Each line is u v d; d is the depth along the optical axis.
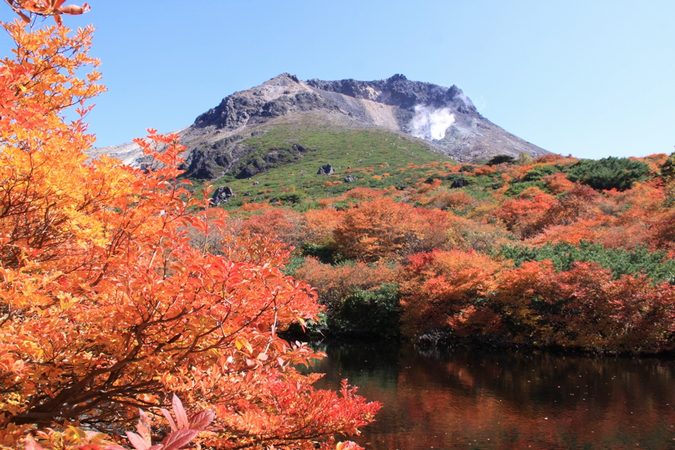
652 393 9.71
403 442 7.35
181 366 2.70
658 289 13.52
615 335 13.94
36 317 2.74
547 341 14.62
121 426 3.33
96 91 3.26
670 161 38.06
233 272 2.08
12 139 2.26
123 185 2.52
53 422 2.34
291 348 2.89
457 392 10.13
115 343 2.52
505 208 29.95
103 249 2.66
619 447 7.04
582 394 9.77
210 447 3.10
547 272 14.93
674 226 19.44
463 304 16.30
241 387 2.59
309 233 28.95
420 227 24.17
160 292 2.21
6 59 2.84
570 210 26.73
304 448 2.99
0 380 2.39
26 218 2.58
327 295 20.03
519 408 8.92
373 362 13.63
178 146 2.68
